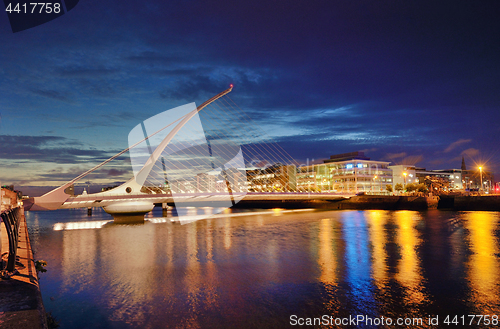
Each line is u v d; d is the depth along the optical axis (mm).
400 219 50031
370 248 25312
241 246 27297
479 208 65500
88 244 29906
